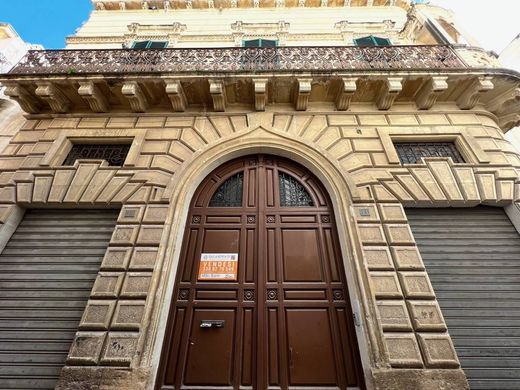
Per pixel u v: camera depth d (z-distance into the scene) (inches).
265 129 216.4
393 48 238.5
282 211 190.4
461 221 183.8
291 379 138.0
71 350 133.3
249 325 151.5
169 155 206.8
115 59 240.2
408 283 150.6
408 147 215.8
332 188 189.6
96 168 199.6
